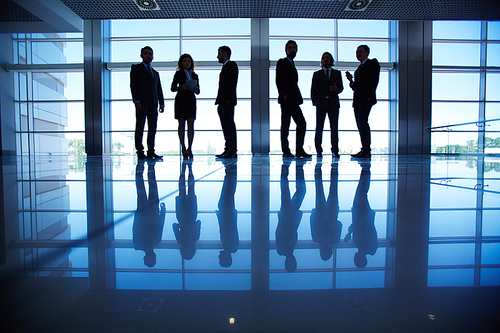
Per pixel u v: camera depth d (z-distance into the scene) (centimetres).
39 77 994
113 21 887
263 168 166
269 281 23
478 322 17
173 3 499
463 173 133
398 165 197
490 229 39
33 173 145
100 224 43
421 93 822
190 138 376
